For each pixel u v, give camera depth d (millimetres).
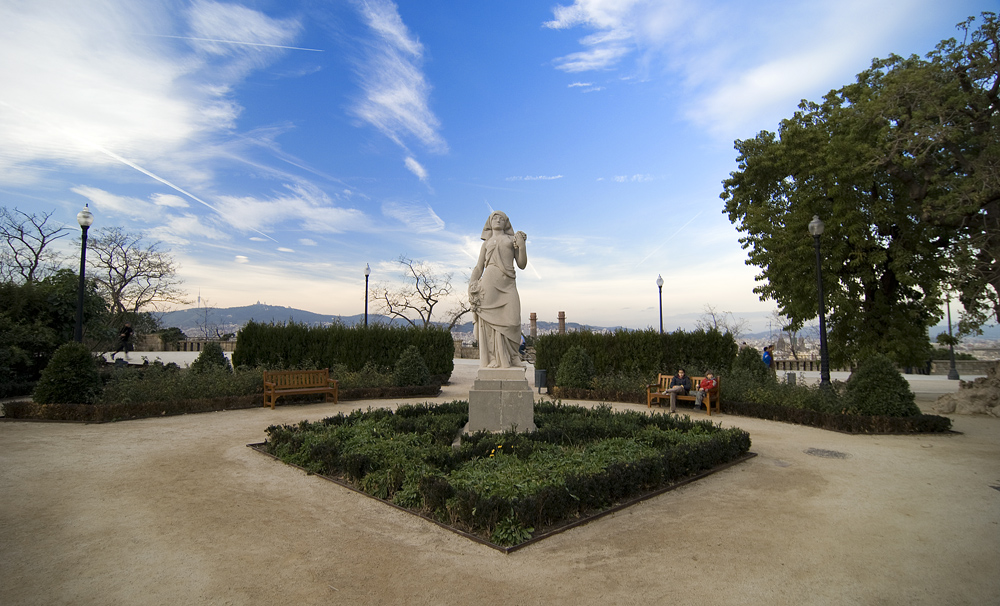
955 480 7090
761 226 17953
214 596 3799
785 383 14469
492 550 4641
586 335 20203
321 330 20250
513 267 9242
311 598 3791
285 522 5297
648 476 6297
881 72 17344
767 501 6113
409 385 17047
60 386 11133
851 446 9359
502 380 8523
